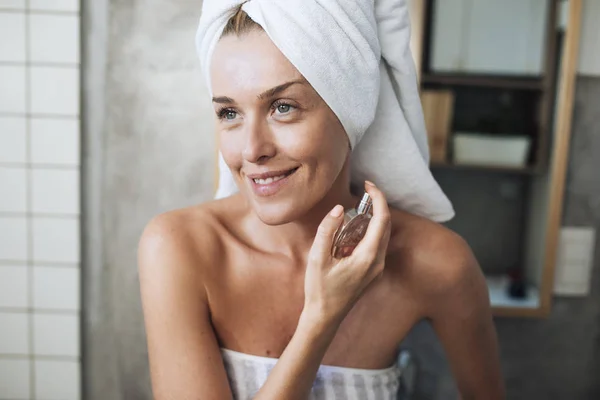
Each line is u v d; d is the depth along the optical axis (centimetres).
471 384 77
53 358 157
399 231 72
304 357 57
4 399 158
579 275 156
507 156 156
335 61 55
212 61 57
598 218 154
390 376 71
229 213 72
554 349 160
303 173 57
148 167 150
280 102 55
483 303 73
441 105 152
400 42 64
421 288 71
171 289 64
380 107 66
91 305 155
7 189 149
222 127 59
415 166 70
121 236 153
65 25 142
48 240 152
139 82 146
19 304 154
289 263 68
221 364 64
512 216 164
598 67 147
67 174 149
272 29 53
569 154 152
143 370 158
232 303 67
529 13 148
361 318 69
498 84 151
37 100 145
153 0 143
